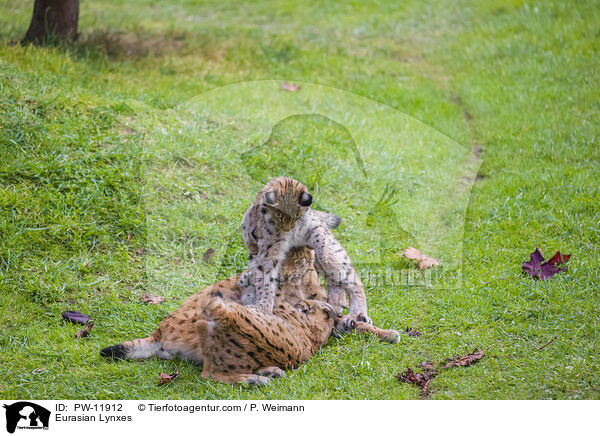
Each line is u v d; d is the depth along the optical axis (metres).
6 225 7.72
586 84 13.32
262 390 5.72
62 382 5.82
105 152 9.09
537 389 5.68
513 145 11.38
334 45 16.69
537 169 10.43
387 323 6.96
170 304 7.11
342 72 14.82
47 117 9.54
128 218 8.16
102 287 7.40
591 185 9.70
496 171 10.56
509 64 14.84
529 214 9.16
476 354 6.19
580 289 7.29
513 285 7.44
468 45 16.23
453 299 7.29
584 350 6.17
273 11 19.56
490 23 17.19
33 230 7.77
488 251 8.28
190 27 17.52
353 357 6.22
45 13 13.52
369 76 14.68
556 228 8.77
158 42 15.95
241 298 6.62
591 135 11.34
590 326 6.54
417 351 6.34
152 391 5.73
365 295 7.29
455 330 6.73
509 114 12.55
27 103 9.71
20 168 8.43
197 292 6.73
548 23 16.33
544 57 14.73
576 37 15.41
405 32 17.58
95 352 6.27
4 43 12.70
